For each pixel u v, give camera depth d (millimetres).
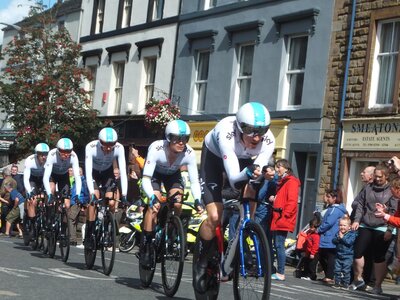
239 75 25328
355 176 20766
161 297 9211
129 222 18578
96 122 30859
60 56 31531
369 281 14000
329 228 14484
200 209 9695
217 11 26234
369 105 20359
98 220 11984
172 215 9594
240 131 7625
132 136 30359
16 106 30188
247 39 24812
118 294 9141
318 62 22016
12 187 22359
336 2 21688
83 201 14133
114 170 12758
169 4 29078
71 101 30578
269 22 23906
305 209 22188
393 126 19406
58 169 14438
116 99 32344
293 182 14133
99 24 34250
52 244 14227
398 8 19750
